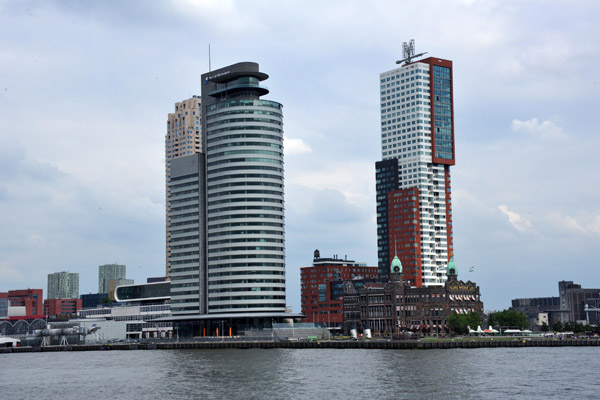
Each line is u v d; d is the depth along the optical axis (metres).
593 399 138.75
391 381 167.75
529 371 185.62
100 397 154.88
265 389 159.25
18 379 197.00
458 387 156.50
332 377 178.12
